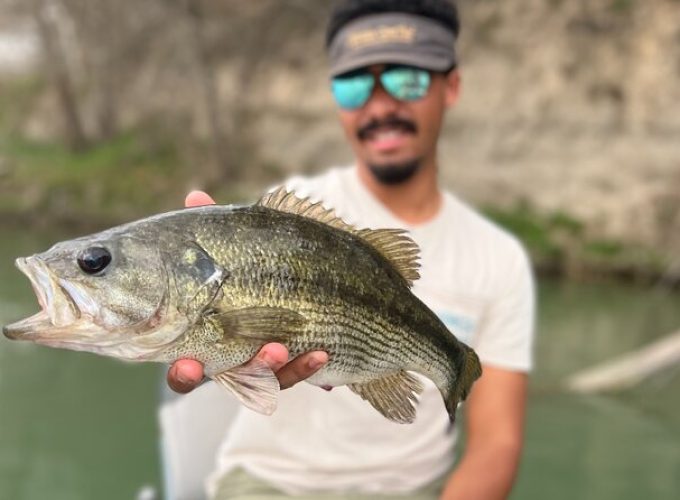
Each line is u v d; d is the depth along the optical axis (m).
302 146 5.97
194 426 1.06
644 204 4.54
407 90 0.98
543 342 3.11
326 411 0.93
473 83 5.16
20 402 2.33
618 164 4.67
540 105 4.95
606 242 4.50
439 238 1.01
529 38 5.09
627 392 2.47
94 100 7.12
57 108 7.39
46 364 2.68
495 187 5.00
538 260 4.42
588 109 4.82
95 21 6.91
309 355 0.63
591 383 2.48
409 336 0.71
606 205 4.63
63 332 0.59
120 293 0.60
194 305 0.60
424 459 0.95
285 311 0.62
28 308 3.31
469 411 1.02
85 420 2.21
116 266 0.60
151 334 0.60
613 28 4.84
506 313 1.01
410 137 1.00
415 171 1.01
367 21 1.00
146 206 5.79
